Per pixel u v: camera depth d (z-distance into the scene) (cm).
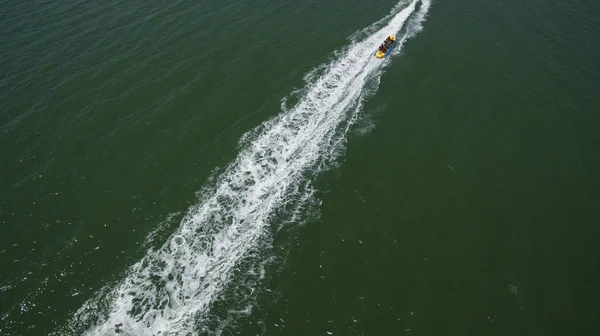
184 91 4338
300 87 4584
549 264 3055
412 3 6450
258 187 3503
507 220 3359
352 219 3306
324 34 5491
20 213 3134
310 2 6172
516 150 3984
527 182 3678
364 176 3672
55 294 2702
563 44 5559
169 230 3116
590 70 5078
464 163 3834
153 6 5744
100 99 4181
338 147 3950
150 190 3384
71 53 4784
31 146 3666
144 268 2870
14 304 2630
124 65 4647
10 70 4481
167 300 2716
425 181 3656
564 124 4294
